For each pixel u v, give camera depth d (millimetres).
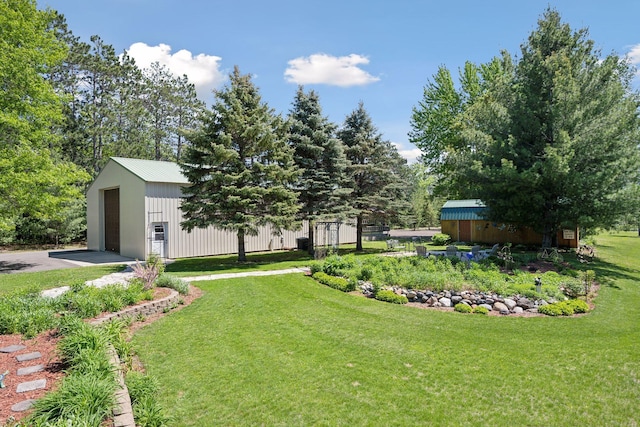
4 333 5980
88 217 23609
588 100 16078
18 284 11406
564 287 10492
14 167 14133
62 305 7355
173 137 36625
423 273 10742
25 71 14258
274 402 4508
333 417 4195
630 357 5934
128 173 18625
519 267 13617
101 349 4852
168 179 18281
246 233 15625
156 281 9898
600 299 10305
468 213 26062
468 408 4402
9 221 17719
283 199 16047
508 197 16859
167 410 4285
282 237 23250
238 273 13367
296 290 10680
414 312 8547
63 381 3982
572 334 7094
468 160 17703
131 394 4254
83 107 30531
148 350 6125
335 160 18266
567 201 16156
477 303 9086
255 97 15898
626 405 4484
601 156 15219
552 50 17438
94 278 12484
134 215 18203
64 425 3033
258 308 8734
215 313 8297
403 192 22031
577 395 4715
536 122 16391
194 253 19125
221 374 5254
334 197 18234
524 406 4453
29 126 14656
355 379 5125
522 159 16594
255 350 6152
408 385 4953
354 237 28062
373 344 6445
